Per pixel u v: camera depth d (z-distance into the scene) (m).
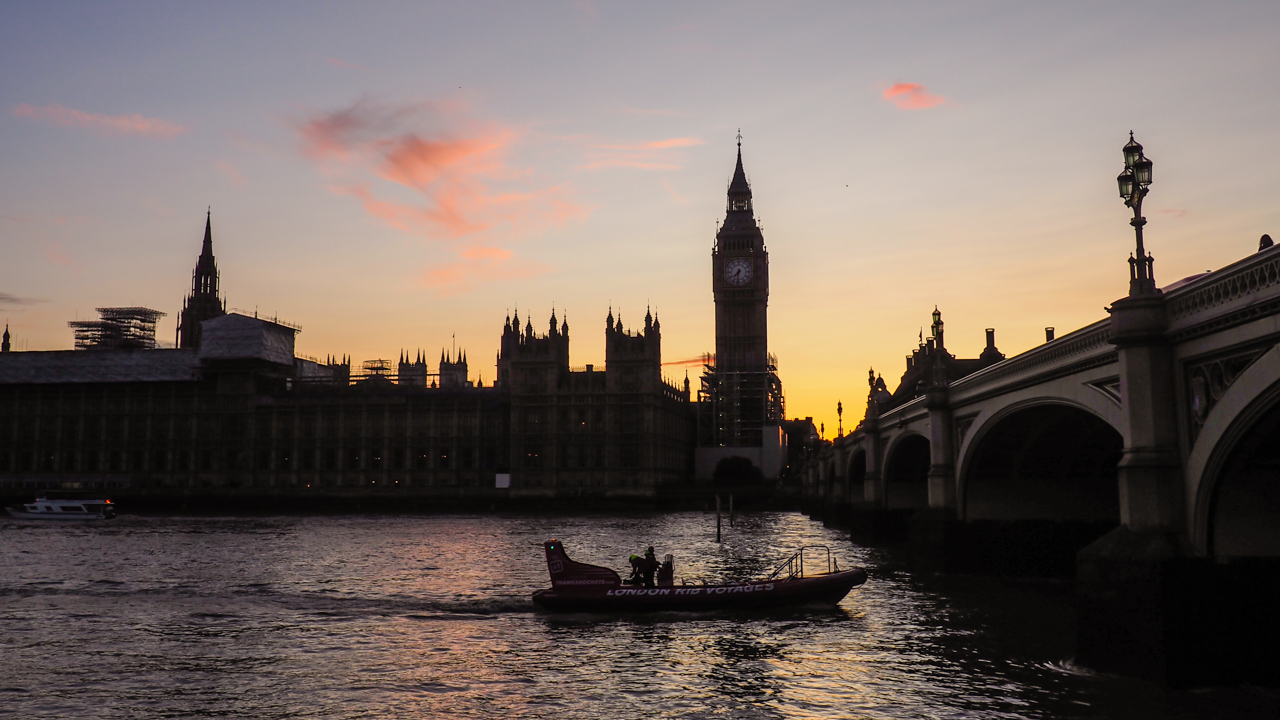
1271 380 21.97
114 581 56.09
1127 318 27.00
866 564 61.41
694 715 26.27
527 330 194.00
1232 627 25.42
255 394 197.12
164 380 196.88
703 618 40.25
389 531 111.38
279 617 42.00
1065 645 33.69
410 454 193.62
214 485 195.88
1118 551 26.64
